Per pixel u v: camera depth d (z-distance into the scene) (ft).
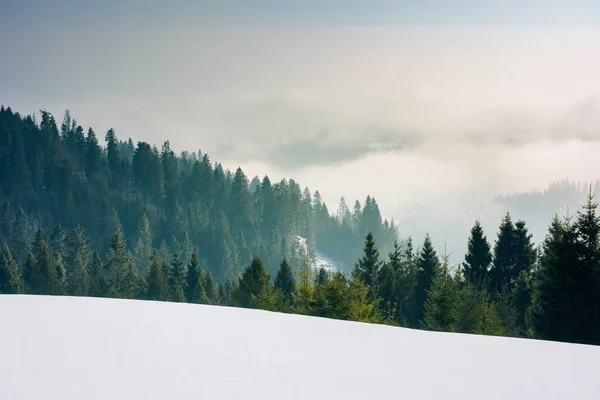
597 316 71.10
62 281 263.70
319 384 12.79
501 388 12.92
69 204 565.12
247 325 21.03
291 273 191.93
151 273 248.11
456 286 103.35
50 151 629.10
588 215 72.49
